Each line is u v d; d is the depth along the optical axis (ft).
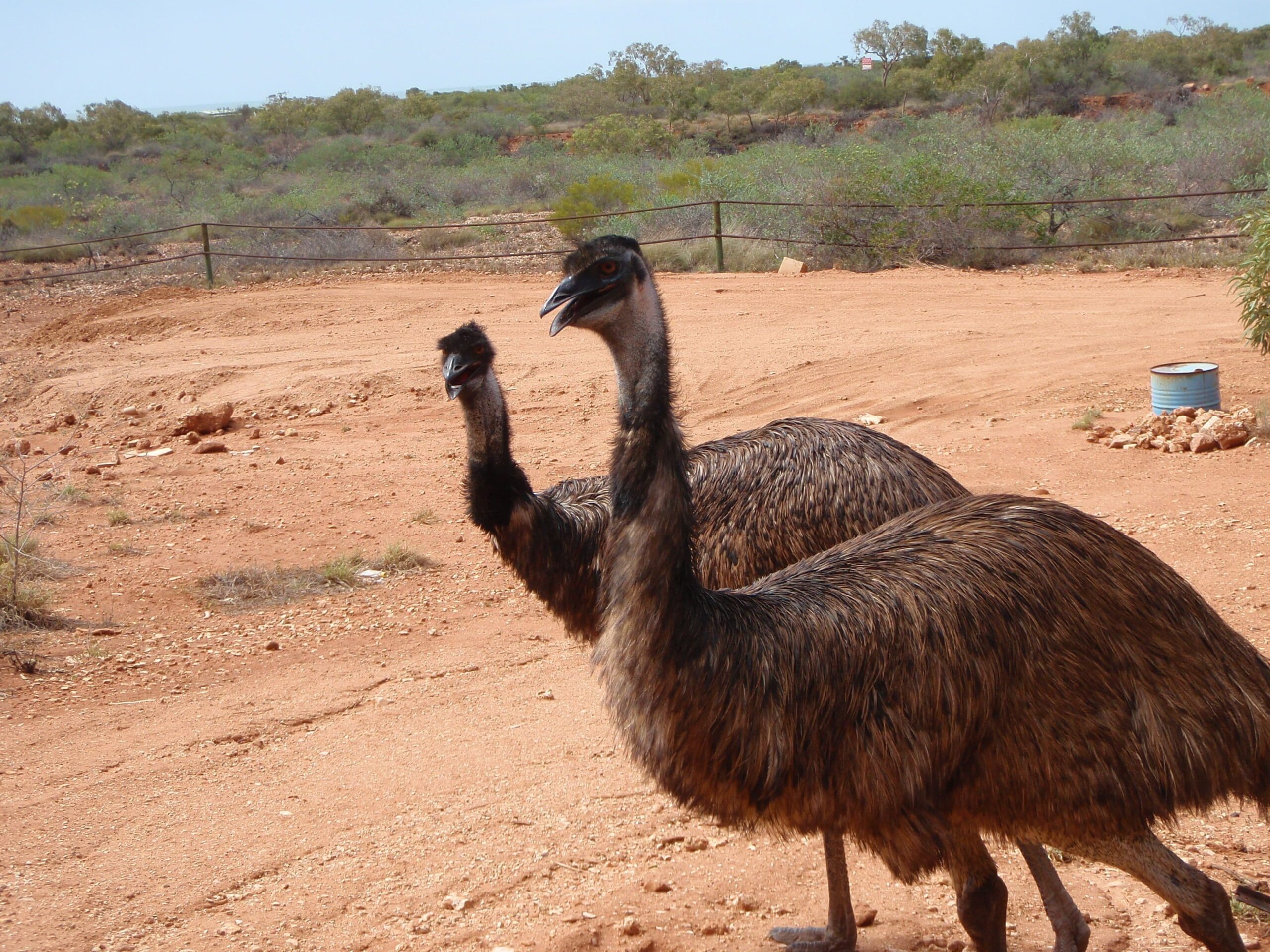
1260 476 28.25
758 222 73.15
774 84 212.02
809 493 14.46
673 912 13.92
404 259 76.02
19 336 63.31
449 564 27.12
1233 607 20.95
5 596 23.93
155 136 206.49
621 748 17.98
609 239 10.91
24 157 190.60
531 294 63.72
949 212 66.39
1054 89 172.65
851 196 69.00
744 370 43.45
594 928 13.55
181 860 15.43
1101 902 13.87
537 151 159.94
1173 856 10.73
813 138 157.07
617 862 15.05
